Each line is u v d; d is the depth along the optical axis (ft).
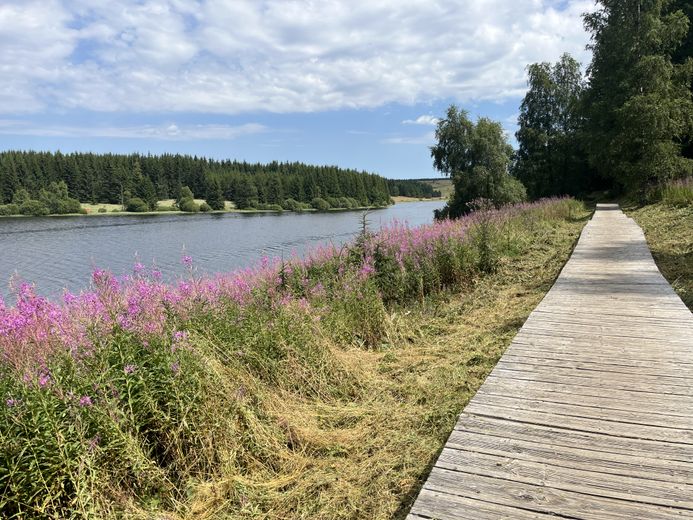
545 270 34.73
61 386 11.09
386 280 28.37
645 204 81.56
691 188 63.77
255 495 11.73
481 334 21.95
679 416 11.53
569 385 13.56
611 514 8.31
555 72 142.31
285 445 13.55
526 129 141.90
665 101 90.63
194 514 11.18
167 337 13.41
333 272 27.66
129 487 11.40
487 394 13.25
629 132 92.48
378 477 12.05
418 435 13.71
